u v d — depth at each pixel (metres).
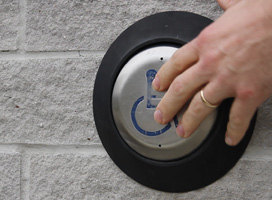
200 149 0.76
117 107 0.78
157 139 0.76
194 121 0.66
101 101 0.81
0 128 0.89
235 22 0.57
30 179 0.88
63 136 0.86
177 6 0.80
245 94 0.59
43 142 0.87
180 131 0.69
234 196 0.81
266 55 0.56
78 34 0.85
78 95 0.85
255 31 0.55
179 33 0.76
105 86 0.80
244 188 0.80
